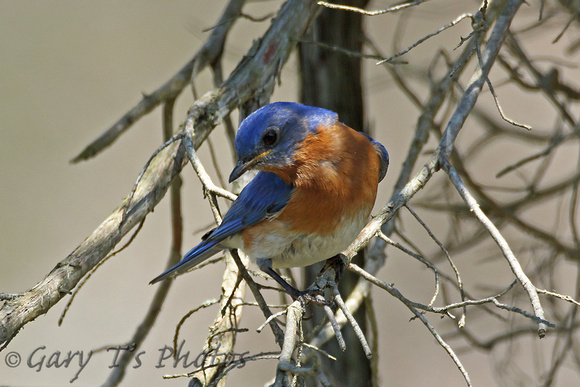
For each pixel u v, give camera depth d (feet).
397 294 22.63
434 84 35.42
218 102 28.04
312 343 26.68
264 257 27.53
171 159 27.37
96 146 30.91
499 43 26.55
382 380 47.06
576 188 34.45
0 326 21.49
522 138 42.22
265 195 26.91
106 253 24.76
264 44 29.78
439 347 47.78
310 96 37.83
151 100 31.96
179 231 33.53
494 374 42.45
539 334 18.37
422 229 47.88
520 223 37.01
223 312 24.40
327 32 37.27
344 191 26.09
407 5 22.45
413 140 30.07
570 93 37.45
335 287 23.52
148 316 32.94
